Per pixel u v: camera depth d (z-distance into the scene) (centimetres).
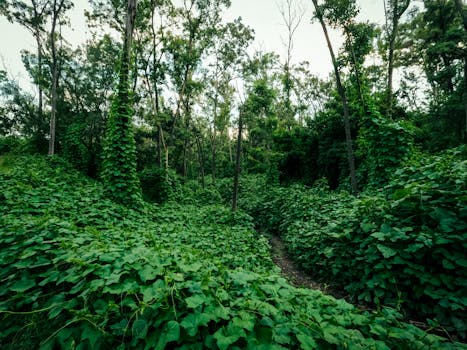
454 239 301
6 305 222
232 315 181
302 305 221
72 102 2520
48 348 185
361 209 442
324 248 495
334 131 1708
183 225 754
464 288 278
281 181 2208
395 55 1848
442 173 370
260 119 2084
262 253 584
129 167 818
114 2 1583
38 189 634
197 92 2206
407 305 313
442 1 2095
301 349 171
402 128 759
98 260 253
